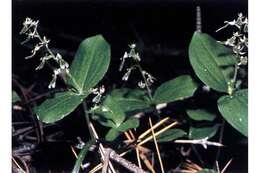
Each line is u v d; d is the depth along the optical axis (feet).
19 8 2.47
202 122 1.83
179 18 2.57
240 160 1.76
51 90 2.19
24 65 2.35
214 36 2.47
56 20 2.56
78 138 1.73
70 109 1.51
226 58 1.61
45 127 1.89
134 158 1.75
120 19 2.61
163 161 1.75
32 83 2.27
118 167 1.66
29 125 1.93
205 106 1.89
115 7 2.61
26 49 2.37
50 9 2.55
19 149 1.78
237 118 1.49
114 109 1.58
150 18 2.60
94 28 2.60
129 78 2.29
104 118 1.58
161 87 1.70
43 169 1.74
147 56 2.47
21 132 1.86
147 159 1.75
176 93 1.67
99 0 2.61
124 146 1.68
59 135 1.87
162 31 2.56
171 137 1.67
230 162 1.76
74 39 2.54
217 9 2.45
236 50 1.55
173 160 1.76
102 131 1.87
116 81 2.28
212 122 1.79
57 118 1.50
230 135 1.80
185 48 2.52
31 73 2.31
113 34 2.60
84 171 1.68
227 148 1.79
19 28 2.43
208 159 1.78
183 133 1.67
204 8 2.46
